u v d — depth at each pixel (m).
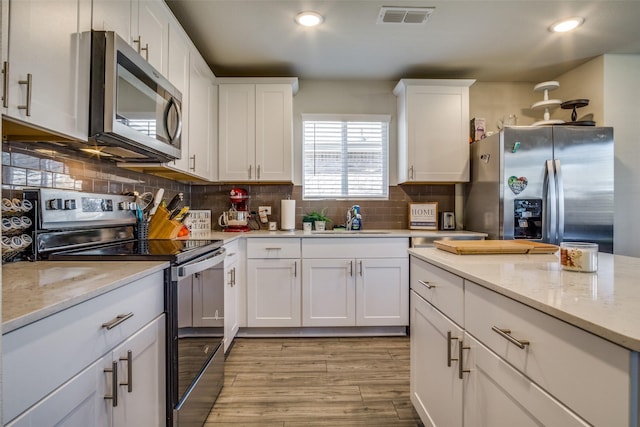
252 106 2.98
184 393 1.40
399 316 2.76
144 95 1.55
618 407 0.57
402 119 3.16
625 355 0.56
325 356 2.41
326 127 3.36
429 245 2.76
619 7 2.16
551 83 2.87
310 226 3.00
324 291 2.74
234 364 2.29
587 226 2.52
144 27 1.71
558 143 2.54
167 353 1.31
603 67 2.81
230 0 2.09
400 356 2.41
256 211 3.29
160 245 1.76
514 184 2.53
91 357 0.87
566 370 0.69
